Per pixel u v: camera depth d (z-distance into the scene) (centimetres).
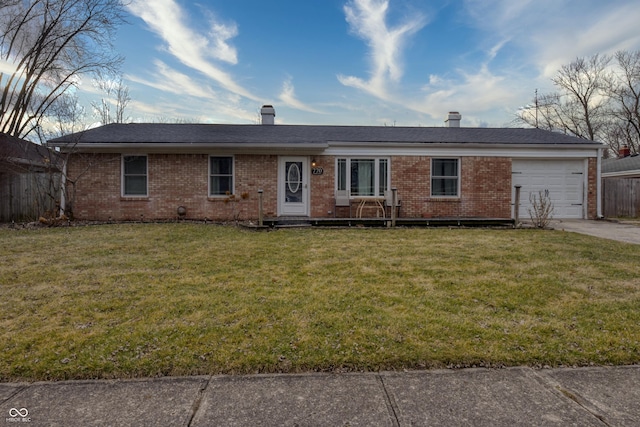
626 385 243
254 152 1212
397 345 293
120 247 701
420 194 1247
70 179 1178
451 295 418
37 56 1750
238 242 762
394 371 261
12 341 298
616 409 218
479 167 1259
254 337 307
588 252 654
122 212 1198
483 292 428
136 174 1208
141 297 410
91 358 273
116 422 207
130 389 239
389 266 554
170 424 205
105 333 315
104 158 1189
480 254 638
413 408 220
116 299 403
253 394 234
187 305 384
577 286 452
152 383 246
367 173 1242
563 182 1292
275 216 1215
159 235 844
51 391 237
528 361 271
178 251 668
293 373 258
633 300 403
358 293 424
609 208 1502
